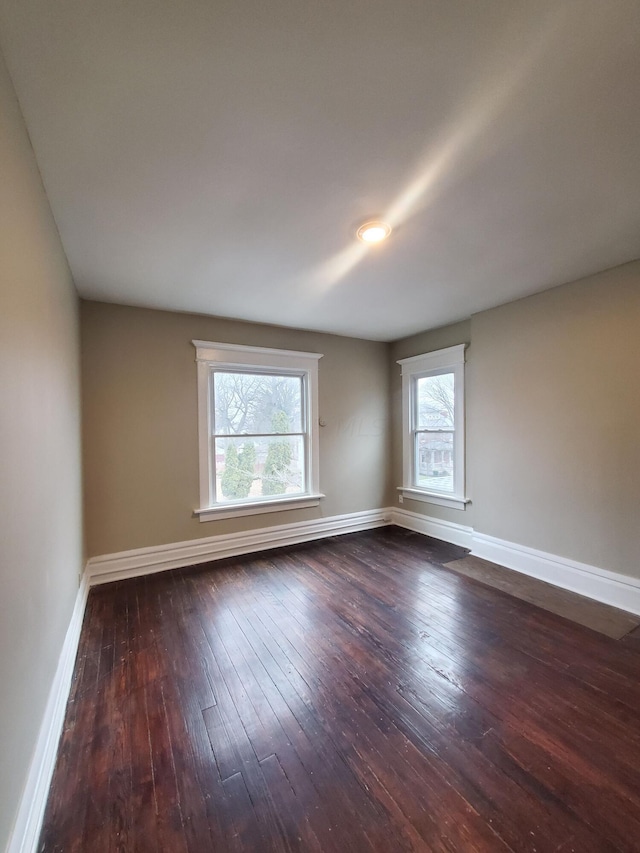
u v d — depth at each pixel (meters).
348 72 1.14
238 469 3.89
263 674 1.97
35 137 1.37
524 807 1.27
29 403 1.32
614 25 1.00
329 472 4.39
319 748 1.51
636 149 1.48
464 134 1.39
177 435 3.49
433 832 1.19
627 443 2.60
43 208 1.62
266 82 1.16
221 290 2.96
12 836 1.02
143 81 1.16
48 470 1.62
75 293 2.78
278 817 1.25
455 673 1.96
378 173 1.61
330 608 2.66
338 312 3.58
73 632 2.15
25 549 1.23
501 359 3.40
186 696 1.81
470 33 1.03
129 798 1.31
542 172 1.61
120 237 2.11
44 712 1.42
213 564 3.52
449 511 4.13
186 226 2.01
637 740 1.54
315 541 4.19
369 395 4.70
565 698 1.78
